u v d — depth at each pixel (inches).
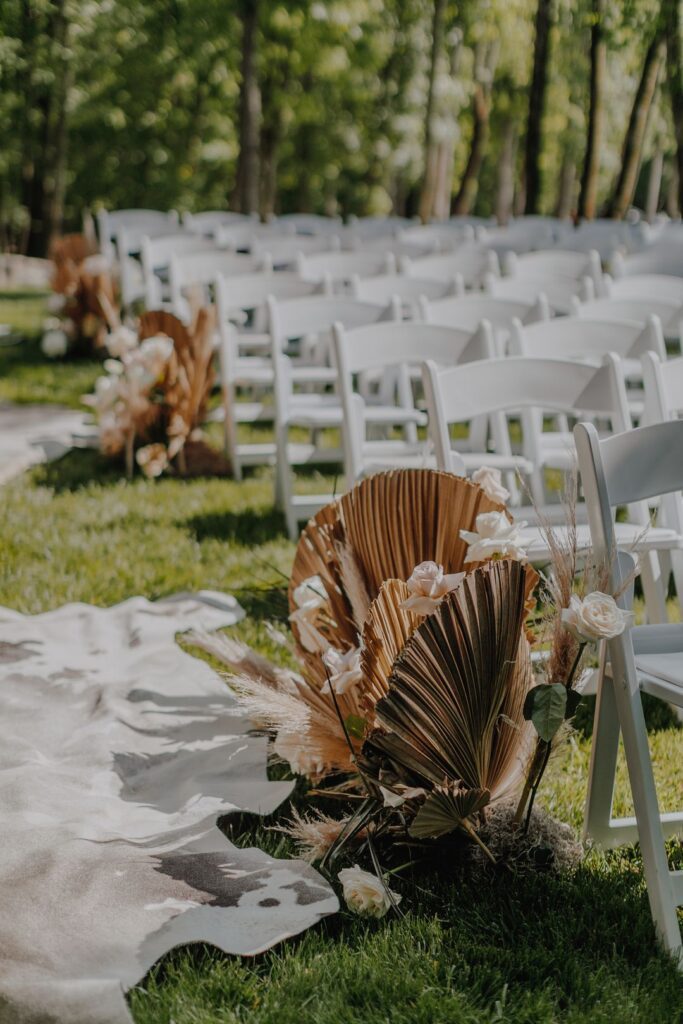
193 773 137.6
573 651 108.8
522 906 110.0
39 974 95.5
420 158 1023.0
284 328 244.5
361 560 127.0
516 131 1236.5
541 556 146.6
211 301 375.6
